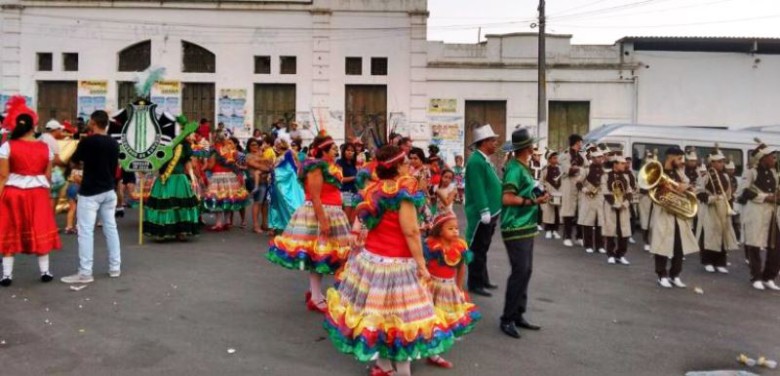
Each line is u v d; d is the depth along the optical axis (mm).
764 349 5930
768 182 8734
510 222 5938
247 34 23906
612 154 11711
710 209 9773
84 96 23969
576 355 5504
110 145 7309
